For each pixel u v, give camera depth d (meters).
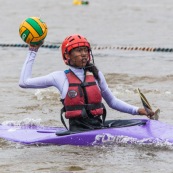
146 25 71.94
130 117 28.64
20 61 47.38
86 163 19.50
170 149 21.00
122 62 47.03
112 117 28.61
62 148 21.75
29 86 22.69
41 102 32.31
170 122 26.66
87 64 23.02
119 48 54.41
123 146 21.53
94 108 22.72
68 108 22.72
